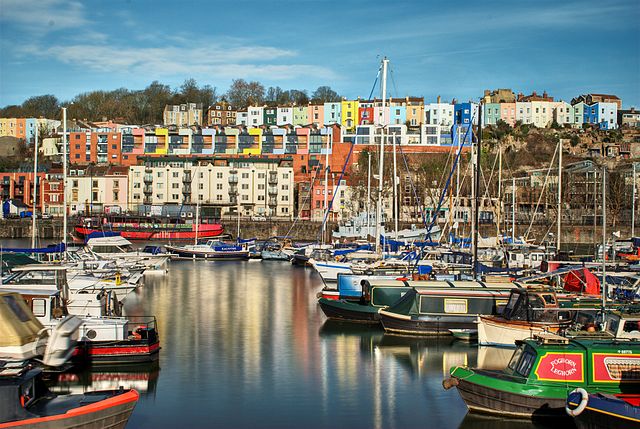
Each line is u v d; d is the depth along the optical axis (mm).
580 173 140250
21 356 24891
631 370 25734
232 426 27203
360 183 145875
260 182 157875
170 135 182875
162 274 80375
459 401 30484
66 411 22578
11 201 154375
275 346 41031
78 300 40438
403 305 44219
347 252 85438
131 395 24156
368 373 34969
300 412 28938
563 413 25516
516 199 139500
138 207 148250
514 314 36531
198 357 38094
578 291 44562
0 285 38500
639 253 74062
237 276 79562
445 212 130875
